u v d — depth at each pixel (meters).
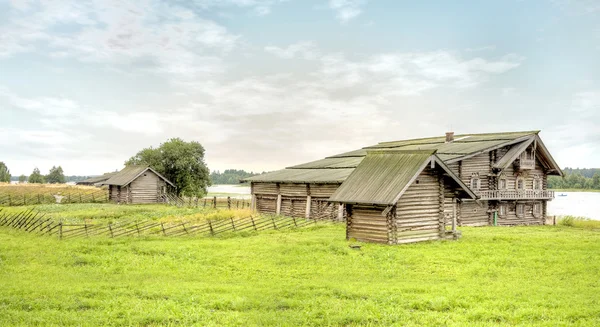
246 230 36.62
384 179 30.08
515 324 13.65
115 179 75.81
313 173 54.62
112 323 13.62
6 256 24.62
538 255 25.31
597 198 169.75
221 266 22.56
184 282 19.05
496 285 18.52
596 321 13.66
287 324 13.61
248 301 15.77
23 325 13.34
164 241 30.66
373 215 30.00
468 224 51.53
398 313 14.45
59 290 17.19
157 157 87.69
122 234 33.91
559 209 103.69
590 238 33.72
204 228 35.78
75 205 66.19
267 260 23.69
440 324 13.60
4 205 66.12
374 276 20.58
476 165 52.31
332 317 14.02
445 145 58.09
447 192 33.06
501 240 31.77
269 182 57.09
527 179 57.06
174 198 74.25
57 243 28.97
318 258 24.16
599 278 20.11
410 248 27.38
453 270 21.69
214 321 13.84
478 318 14.16
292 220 42.34
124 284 18.38
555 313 14.38
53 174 196.38
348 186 31.34
